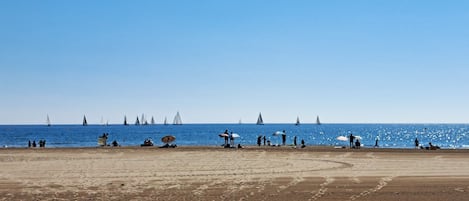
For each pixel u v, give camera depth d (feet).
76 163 117.39
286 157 133.39
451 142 372.17
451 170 98.02
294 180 82.23
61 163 117.50
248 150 165.89
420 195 66.49
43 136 477.36
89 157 136.67
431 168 102.17
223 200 63.72
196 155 143.64
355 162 116.88
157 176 89.35
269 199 64.23
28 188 74.64
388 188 72.49
